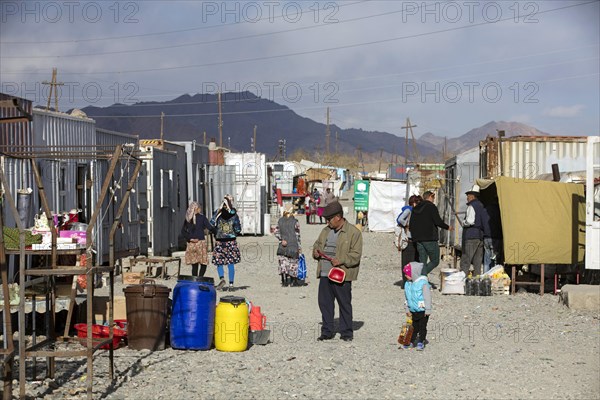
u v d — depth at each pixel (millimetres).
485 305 15422
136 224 22609
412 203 17453
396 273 22031
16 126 14133
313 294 17109
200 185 33656
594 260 15867
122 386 8750
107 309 12094
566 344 11352
